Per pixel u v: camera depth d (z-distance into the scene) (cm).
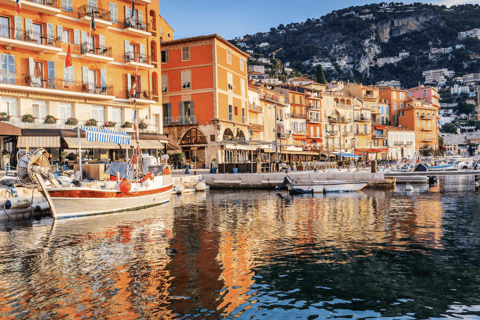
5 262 1337
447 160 7525
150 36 5038
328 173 4484
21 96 3741
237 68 6550
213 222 2111
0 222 2122
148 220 2189
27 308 953
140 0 4888
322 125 10169
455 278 1148
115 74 4638
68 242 1630
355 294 1030
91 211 2361
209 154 5759
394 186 4450
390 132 11800
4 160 3522
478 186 4084
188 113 5916
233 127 6272
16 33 3731
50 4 3978
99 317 902
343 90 11994
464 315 907
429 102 13588
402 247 1506
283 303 973
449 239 1636
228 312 924
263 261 1325
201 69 5809
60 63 4078
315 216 2298
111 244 1588
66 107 4125
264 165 5925
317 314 914
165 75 6019
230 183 4547
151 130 5034
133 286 1093
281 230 1862
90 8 4356
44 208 2394
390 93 12650
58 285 1107
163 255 1409
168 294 1033
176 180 4084
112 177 2719
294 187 3891
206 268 1248
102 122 4441
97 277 1170
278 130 8456
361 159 10694
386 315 909
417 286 1085
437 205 2744
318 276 1169
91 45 4372
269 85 9569
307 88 10100
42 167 2242
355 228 1897
